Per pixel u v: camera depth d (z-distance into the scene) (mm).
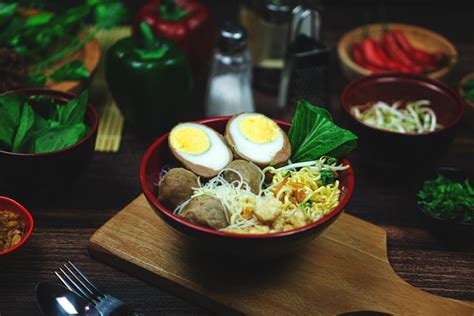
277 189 644
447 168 744
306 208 636
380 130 730
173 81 795
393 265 688
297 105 685
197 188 642
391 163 759
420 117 818
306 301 634
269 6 881
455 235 703
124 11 904
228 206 625
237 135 676
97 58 835
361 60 906
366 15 1056
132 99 800
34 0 927
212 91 863
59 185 712
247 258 625
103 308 619
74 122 712
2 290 648
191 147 666
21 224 663
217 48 861
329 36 1003
